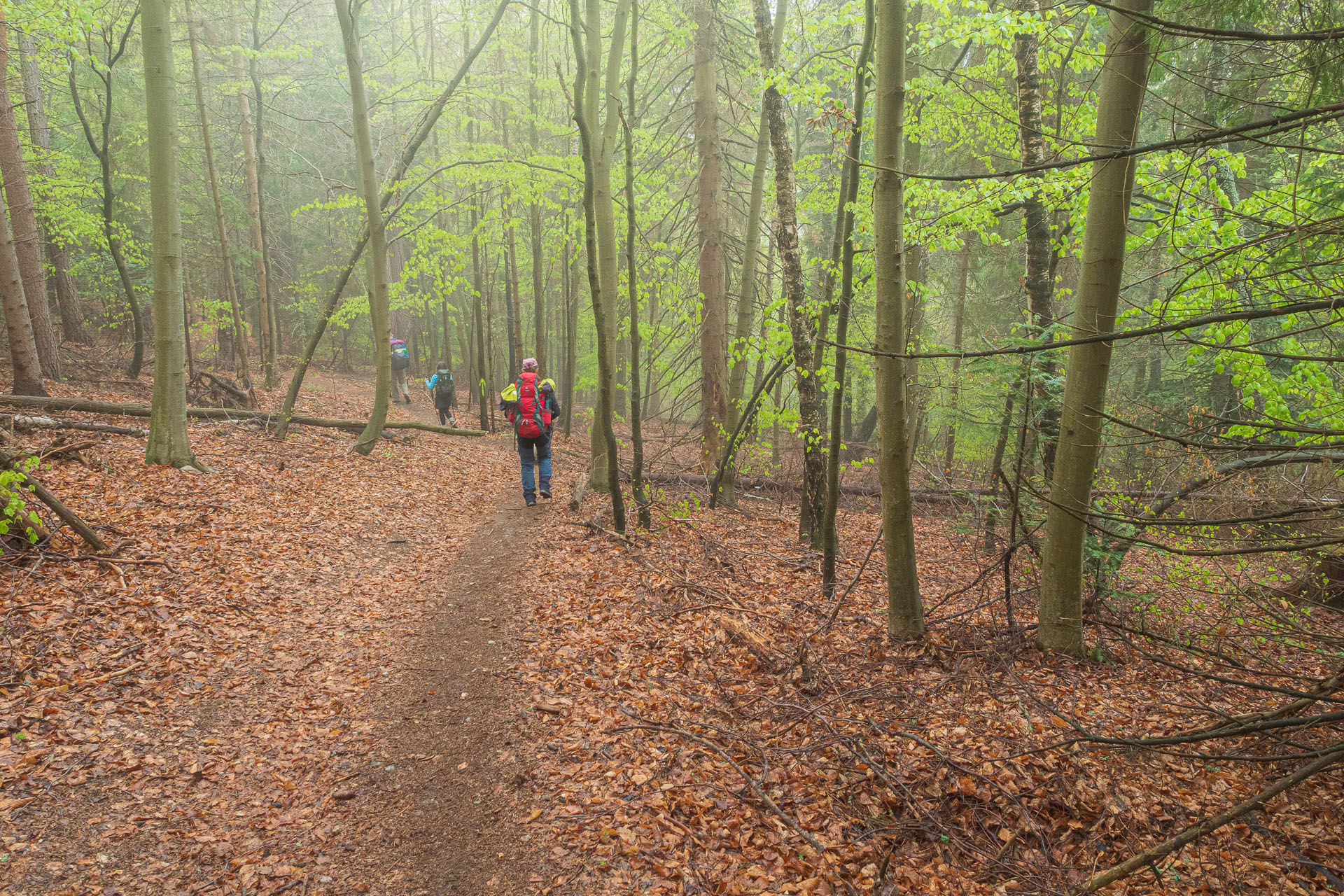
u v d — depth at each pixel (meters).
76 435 8.91
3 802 3.37
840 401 6.46
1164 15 3.47
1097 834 3.73
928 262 16.97
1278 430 2.82
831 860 3.60
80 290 18.97
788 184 8.57
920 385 6.37
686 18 11.41
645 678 5.26
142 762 3.84
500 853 3.56
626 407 23.42
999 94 9.12
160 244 8.17
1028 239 7.92
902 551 5.77
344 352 27.64
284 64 21.06
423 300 16.81
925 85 8.26
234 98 23.00
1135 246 6.02
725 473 11.68
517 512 9.57
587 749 4.36
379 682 5.05
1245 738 4.34
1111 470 6.60
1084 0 2.67
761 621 6.32
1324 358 2.50
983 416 6.23
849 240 5.86
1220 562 6.15
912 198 6.79
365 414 16.41
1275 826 3.74
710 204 11.67
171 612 5.32
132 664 4.62
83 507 6.66
